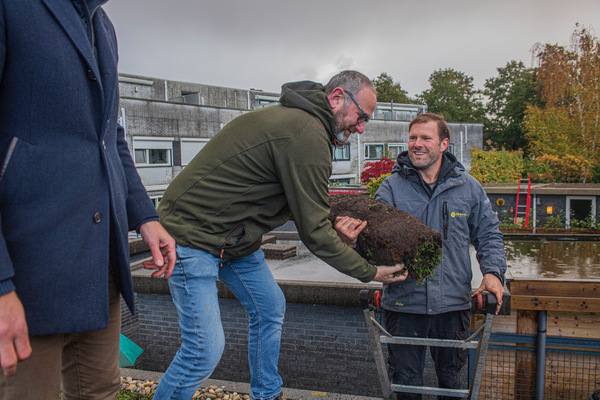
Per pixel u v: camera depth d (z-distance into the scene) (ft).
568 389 11.51
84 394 4.40
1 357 2.94
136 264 16.85
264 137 6.10
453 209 8.30
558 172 70.59
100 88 3.80
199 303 6.24
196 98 107.96
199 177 6.31
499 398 11.82
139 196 4.93
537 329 11.52
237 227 6.37
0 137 3.36
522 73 163.12
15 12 3.24
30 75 3.35
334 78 6.89
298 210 6.19
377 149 112.06
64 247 3.58
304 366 13.66
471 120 185.37
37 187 3.43
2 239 3.07
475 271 13.50
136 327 19.16
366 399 8.79
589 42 71.05
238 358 14.34
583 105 71.15
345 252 6.50
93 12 3.90
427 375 12.17
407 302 8.07
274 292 7.28
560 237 19.36
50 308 3.55
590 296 10.86
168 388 6.38
